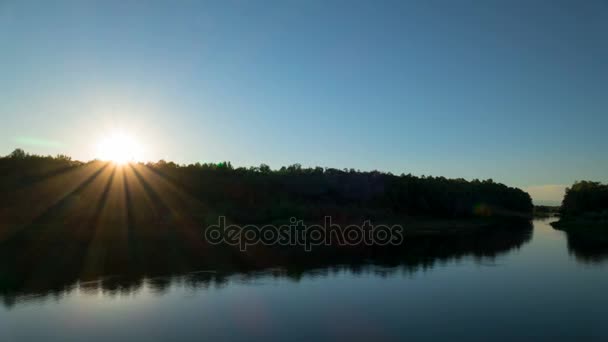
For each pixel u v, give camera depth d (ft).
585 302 63.05
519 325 52.34
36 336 47.85
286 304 61.16
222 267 90.58
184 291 68.08
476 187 372.79
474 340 47.14
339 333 49.08
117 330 49.80
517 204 437.99
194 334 48.57
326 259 105.40
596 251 126.21
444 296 66.39
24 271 78.74
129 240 118.01
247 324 52.08
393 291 69.72
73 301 61.41
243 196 206.08
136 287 70.23
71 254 95.96
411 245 142.82
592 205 294.25
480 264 98.68
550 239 167.32
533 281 78.28
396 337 47.93
